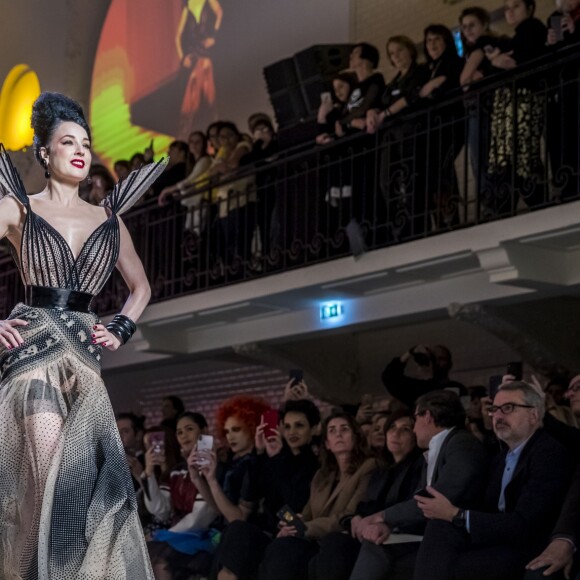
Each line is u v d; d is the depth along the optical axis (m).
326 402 11.48
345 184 10.06
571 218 7.78
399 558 6.79
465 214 8.74
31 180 15.68
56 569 3.34
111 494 3.46
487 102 8.69
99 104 15.73
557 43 8.32
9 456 3.48
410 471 7.17
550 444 6.31
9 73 16.16
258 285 10.16
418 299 9.52
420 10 11.39
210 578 7.76
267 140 11.03
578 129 7.98
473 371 10.56
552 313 9.38
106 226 3.66
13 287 13.86
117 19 15.53
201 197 11.27
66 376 3.56
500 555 6.12
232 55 13.71
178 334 11.73
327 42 12.48
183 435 9.09
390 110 9.33
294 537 7.32
